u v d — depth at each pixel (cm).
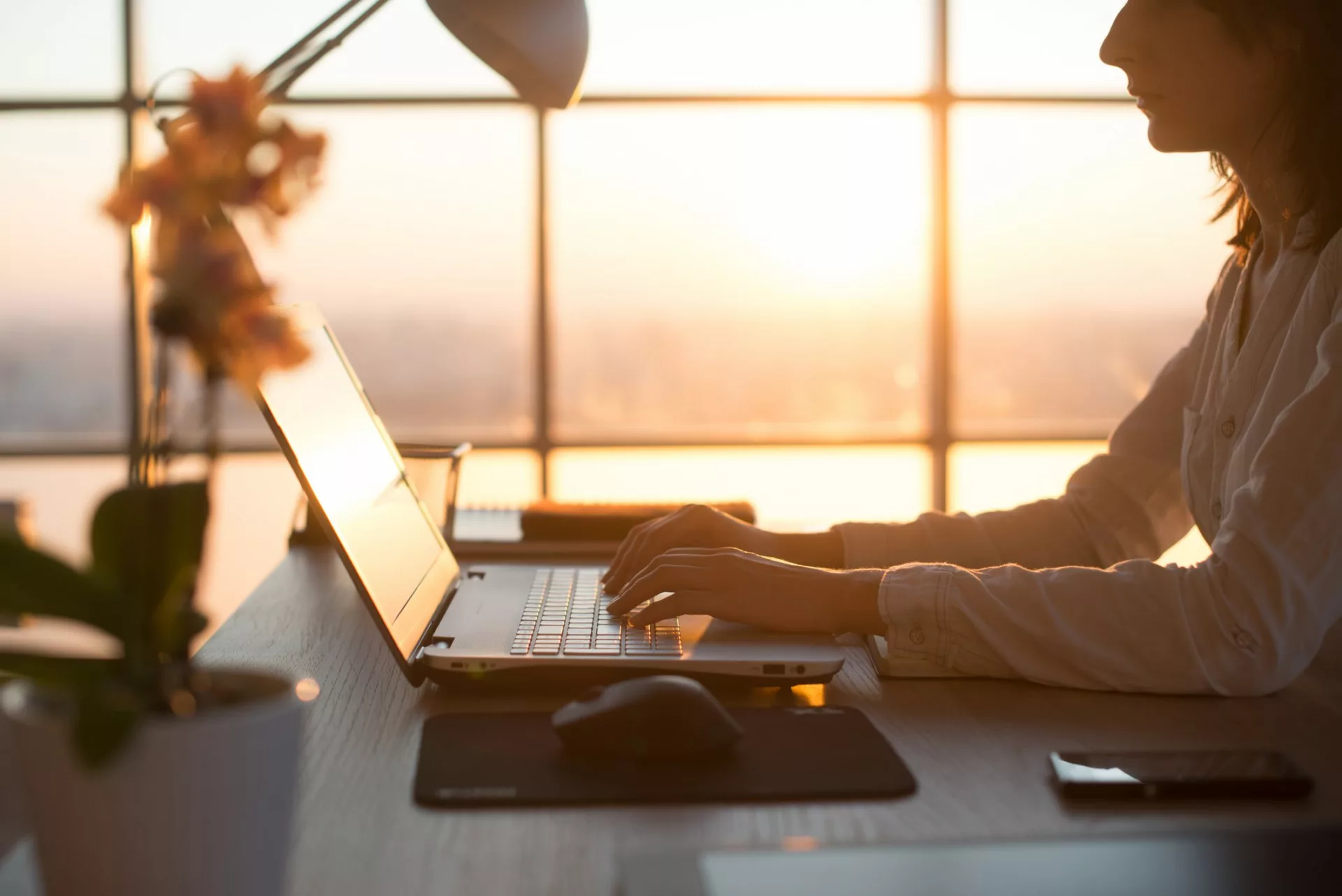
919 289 373
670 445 366
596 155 362
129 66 345
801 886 49
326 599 121
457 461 150
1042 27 365
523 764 71
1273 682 87
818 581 94
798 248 518
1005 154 370
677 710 70
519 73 137
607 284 880
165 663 50
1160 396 132
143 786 45
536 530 148
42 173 353
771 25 362
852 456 372
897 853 52
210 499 50
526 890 55
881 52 364
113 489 50
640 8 355
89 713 44
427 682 91
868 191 370
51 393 1048
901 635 91
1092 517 128
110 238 344
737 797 66
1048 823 63
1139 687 88
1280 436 91
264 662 97
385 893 55
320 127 50
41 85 345
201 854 46
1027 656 90
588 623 99
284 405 83
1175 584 89
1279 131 105
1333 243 100
